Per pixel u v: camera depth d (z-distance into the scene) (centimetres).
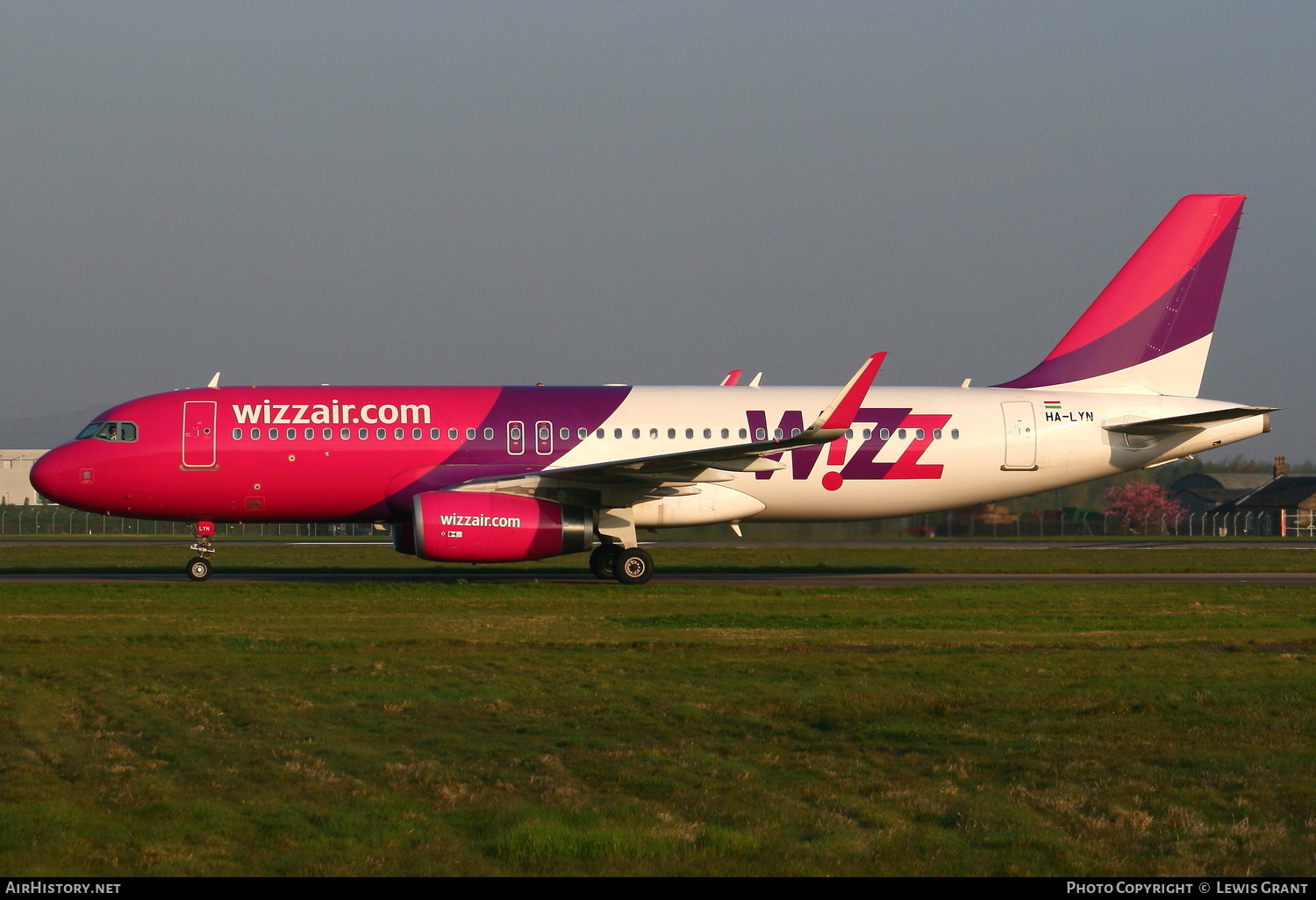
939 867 2614
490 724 4009
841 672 5075
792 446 8681
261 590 8388
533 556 8756
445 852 2691
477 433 9306
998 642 6044
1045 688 4722
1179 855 2706
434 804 3056
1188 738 3862
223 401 9244
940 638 6212
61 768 3384
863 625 6800
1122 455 10119
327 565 11856
